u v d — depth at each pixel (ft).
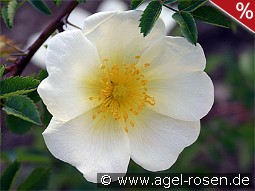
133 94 0.61
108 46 0.57
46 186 0.72
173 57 0.58
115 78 0.60
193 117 0.59
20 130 0.65
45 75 0.60
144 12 0.53
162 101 0.60
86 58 0.55
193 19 0.54
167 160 0.60
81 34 0.53
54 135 0.54
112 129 0.60
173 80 0.60
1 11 0.62
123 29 0.56
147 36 0.57
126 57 0.58
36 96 0.61
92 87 0.58
